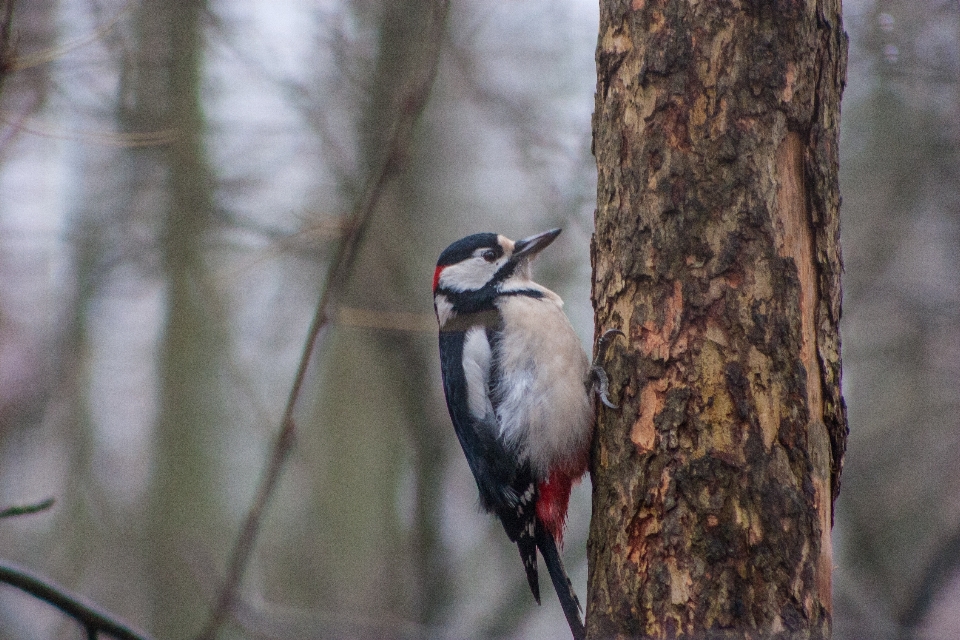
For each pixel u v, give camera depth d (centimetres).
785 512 557
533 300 803
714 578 555
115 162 1342
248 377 1422
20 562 1428
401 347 1309
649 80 611
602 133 638
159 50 1272
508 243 863
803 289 583
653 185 607
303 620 824
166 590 1358
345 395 1458
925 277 1352
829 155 600
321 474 1450
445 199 1380
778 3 594
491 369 781
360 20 1342
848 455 1352
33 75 1135
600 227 640
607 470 614
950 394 1353
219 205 1301
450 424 1335
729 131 592
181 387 1373
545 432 734
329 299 669
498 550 1386
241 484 1469
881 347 1338
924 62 1236
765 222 584
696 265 592
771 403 571
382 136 1293
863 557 1307
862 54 1221
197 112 1305
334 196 1320
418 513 1304
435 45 714
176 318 1355
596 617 595
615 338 620
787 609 545
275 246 1015
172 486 1380
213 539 1402
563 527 765
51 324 1393
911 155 1324
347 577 1408
